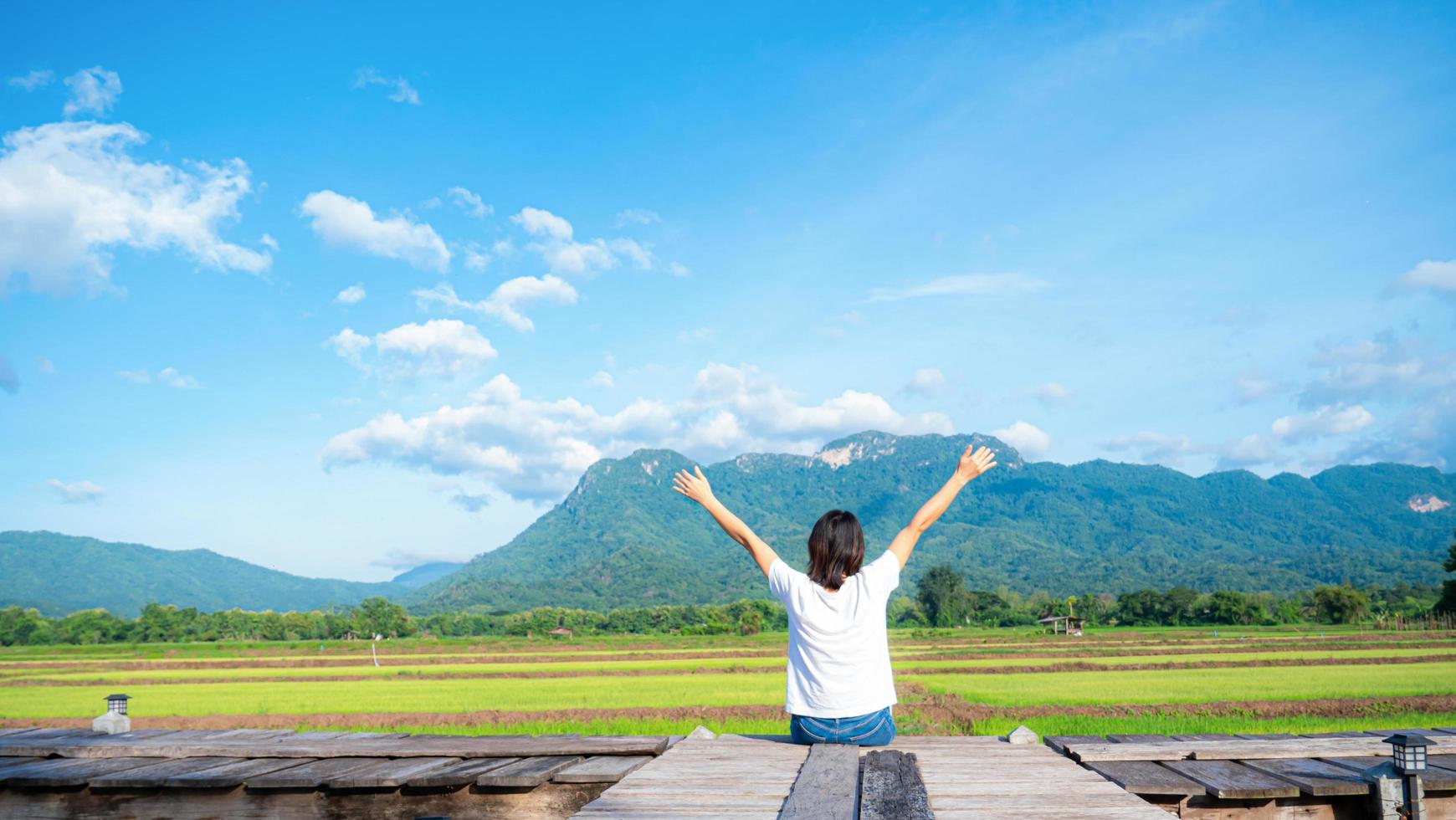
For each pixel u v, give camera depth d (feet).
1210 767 16.05
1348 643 199.72
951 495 15.65
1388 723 67.46
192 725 80.12
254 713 85.15
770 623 405.18
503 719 77.41
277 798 17.24
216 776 16.99
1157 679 105.91
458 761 17.74
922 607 455.63
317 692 105.29
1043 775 14.65
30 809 17.89
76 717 87.20
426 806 16.87
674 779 14.10
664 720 74.69
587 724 73.15
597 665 164.45
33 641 333.21
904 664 150.82
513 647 260.83
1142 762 16.47
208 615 388.78
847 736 15.34
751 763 15.20
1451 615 265.34
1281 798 14.88
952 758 16.07
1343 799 15.01
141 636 350.43
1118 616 387.14
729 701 88.28
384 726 76.43
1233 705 77.46
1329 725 67.15
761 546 16.07
